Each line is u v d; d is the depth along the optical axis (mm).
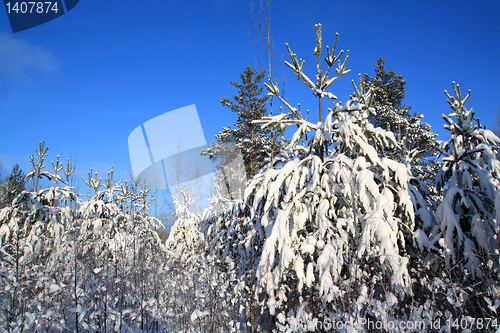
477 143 6336
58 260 4609
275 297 4852
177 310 5184
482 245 4664
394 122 14633
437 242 5285
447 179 6168
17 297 3773
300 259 4668
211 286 5129
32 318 3457
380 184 5141
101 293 4082
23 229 7180
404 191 4926
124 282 4582
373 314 3980
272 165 6254
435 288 4371
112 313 3758
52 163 8328
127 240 5664
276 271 4645
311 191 5258
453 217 5094
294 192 5035
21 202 7648
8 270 4320
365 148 5023
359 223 4746
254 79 15531
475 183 5926
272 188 5031
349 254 4344
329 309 4266
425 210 5742
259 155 12766
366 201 4609
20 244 5598
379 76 19281
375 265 4652
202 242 9539
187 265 6039
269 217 6008
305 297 4738
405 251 5105
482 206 5117
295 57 5570
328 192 4953
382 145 5719
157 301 4930
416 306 4125
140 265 5473
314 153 5965
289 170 5152
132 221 5922
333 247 4570
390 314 3785
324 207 4793
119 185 10414
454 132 6262
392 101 18375
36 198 7633
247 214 8195
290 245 4965
